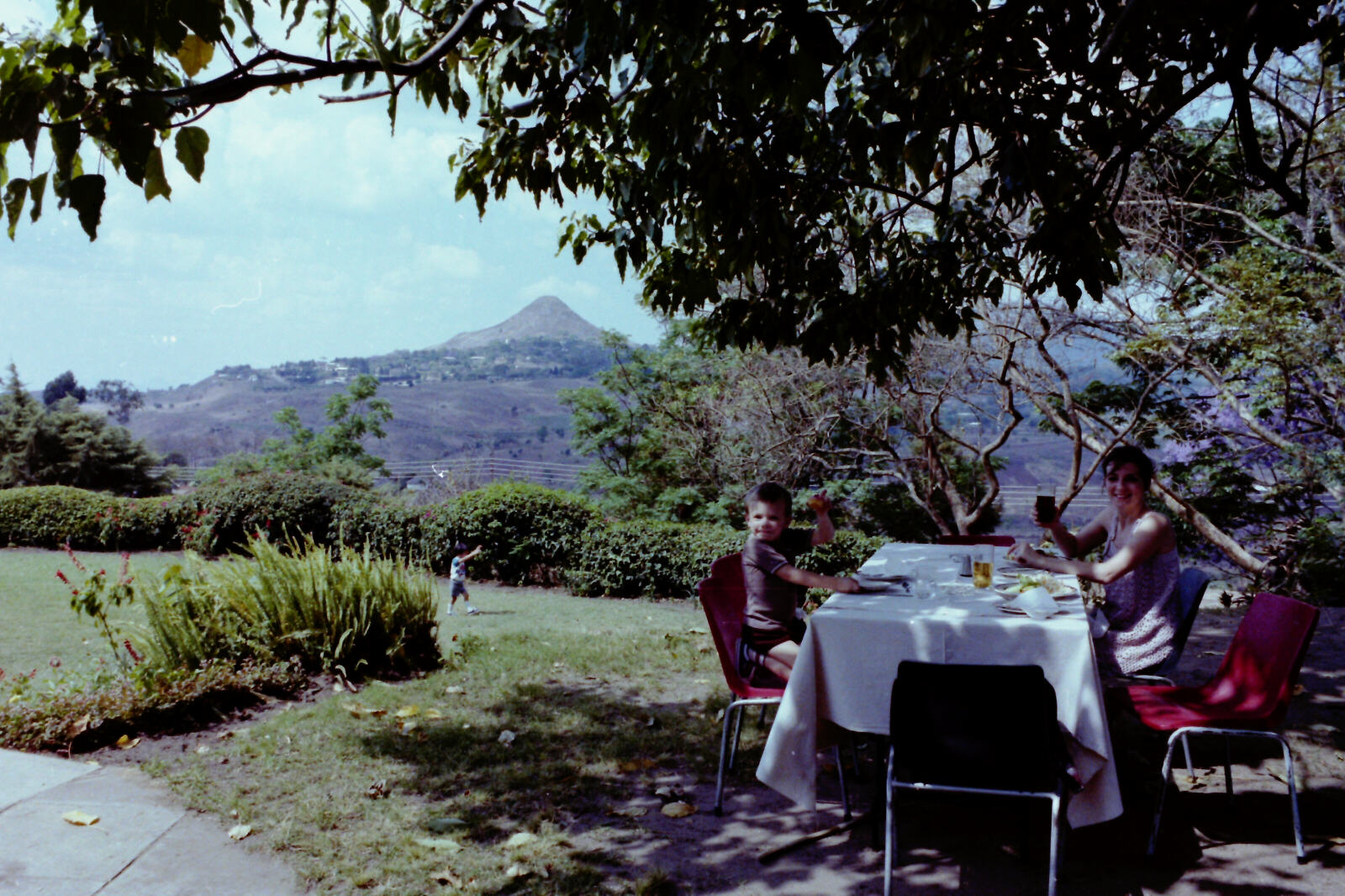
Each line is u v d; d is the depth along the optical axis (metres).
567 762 4.31
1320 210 8.18
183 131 2.21
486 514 12.04
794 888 3.10
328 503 13.77
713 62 2.72
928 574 4.47
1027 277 7.03
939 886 3.10
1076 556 4.56
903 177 4.28
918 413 10.45
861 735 4.53
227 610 5.82
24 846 3.27
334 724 4.83
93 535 14.95
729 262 4.40
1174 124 7.84
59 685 5.21
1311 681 5.55
